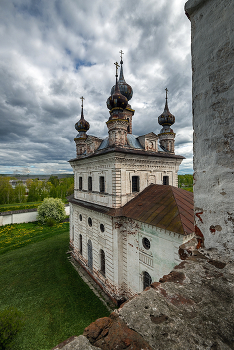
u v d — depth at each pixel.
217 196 3.50
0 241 33.03
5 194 64.50
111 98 17.61
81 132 26.09
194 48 3.98
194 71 3.97
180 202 14.12
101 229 18.64
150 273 13.86
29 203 63.78
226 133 3.35
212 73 3.58
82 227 22.72
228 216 3.33
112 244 16.59
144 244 14.53
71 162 24.89
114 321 2.42
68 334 13.34
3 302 16.73
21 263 24.02
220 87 3.44
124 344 2.11
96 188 19.94
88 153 21.56
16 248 29.53
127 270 16.14
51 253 26.75
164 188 16.81
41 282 19.62
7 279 20.39
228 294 2.63
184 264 3.40
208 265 3.30
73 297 17.16
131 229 15.59
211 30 3.62
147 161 18.77
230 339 2.03
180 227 11.52
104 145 19.97
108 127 17.84
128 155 17.06
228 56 3.32
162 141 24.05
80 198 23.95
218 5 3.49
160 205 14.73
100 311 15.41
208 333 2.10
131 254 15.63
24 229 40.19
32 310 15.66
